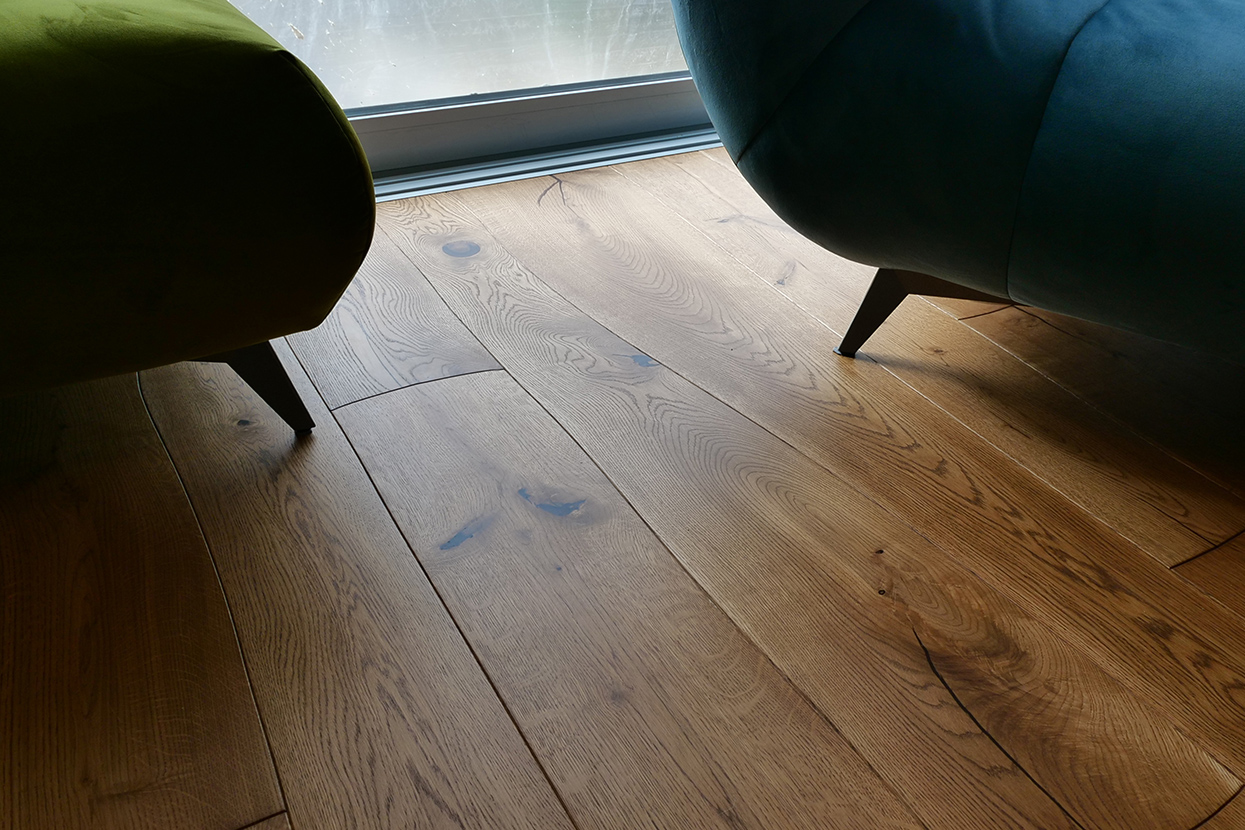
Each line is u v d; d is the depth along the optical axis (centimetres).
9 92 58
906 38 80
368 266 131
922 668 72
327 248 74
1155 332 82
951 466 96
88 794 60
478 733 65
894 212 90
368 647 72
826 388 109
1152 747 67
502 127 167
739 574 81
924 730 67
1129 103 72
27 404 98
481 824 60
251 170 67
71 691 67
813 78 86
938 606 78
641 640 74
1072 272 81
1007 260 85
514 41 161
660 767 64
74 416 97
